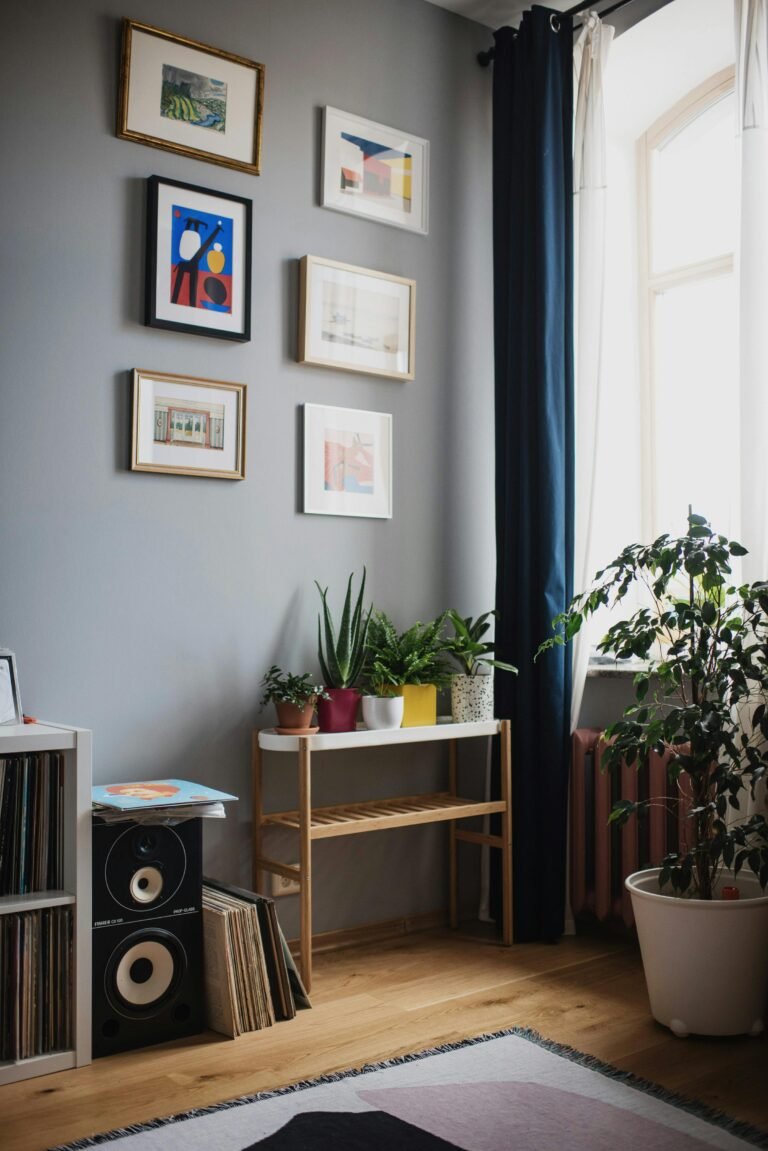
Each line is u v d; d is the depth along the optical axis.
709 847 2.26
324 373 3.04
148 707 2.67
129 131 2.67
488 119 3.46
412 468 3.23
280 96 2.98
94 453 2.60
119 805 2.21
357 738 2.70
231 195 2.83
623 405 3.51
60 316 2.56
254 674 2.87
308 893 2.58
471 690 3.02
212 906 2.38
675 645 2.40
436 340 3.31
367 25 3.17
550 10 3.18
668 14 3.06
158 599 2.70
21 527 2.49
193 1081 2.06
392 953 2.94
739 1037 2.29
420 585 3.24
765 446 2.71
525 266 3.16
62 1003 2.14
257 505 2.89
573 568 3.13
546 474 3.07
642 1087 2.02
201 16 2.82
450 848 3.22
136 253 2.69
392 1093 2.00
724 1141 1.81
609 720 3.23
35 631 2.50
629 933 3.08
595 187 3.15
